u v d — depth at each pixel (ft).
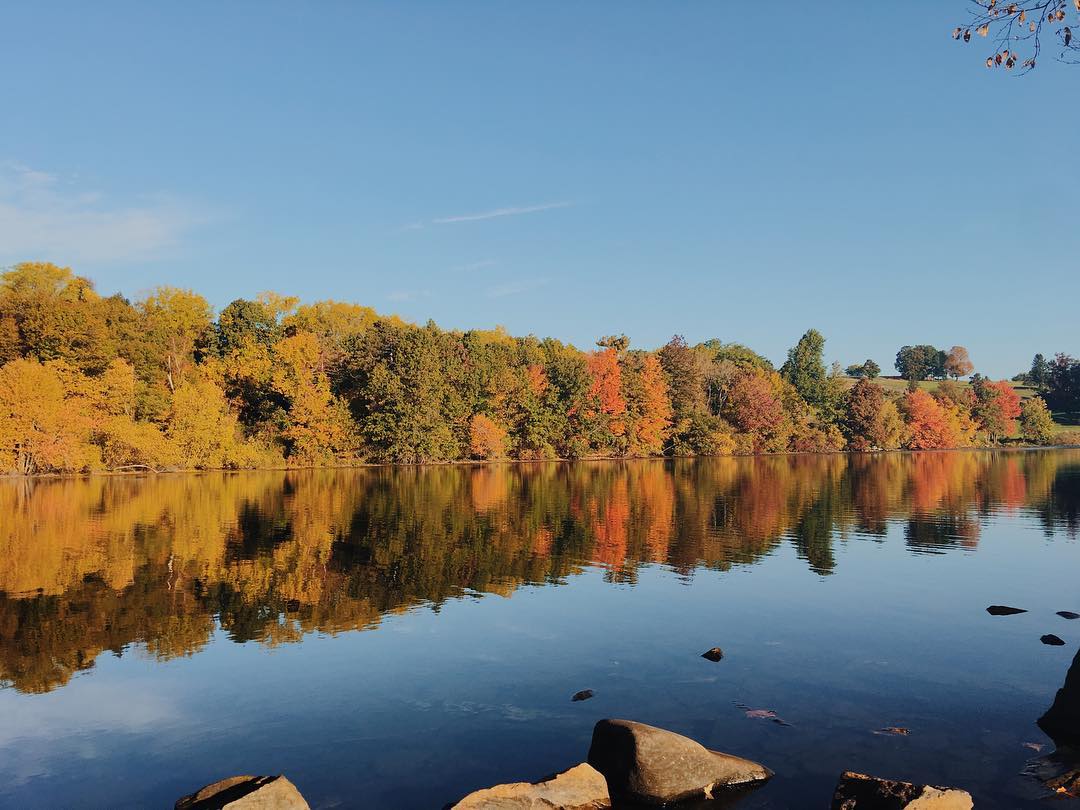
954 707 35.47
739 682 39.04
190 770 29.30
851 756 30.14
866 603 56.54
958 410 448.24
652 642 46.37
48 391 192.85
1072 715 32.32
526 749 30.94
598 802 26.61
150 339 252.83
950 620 51.52
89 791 27.61
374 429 257.14
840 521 105.29
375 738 32.14
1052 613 53.62
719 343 596.29
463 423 287.69
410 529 96.48
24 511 115.44
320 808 26.03
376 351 267.18
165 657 43.55
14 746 31.58
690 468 250.37
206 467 232.94
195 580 64.28
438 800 26.63
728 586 62.59
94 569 69.15
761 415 370.94
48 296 222.48
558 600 57.52
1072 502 131.64
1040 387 554.87
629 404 340.59
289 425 252.62
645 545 83.92
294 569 69.36
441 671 40.96
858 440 405.39
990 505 127.03
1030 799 26.43
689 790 26.96
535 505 126.93
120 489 157.79
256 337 278.67
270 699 36.83
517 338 392.88
